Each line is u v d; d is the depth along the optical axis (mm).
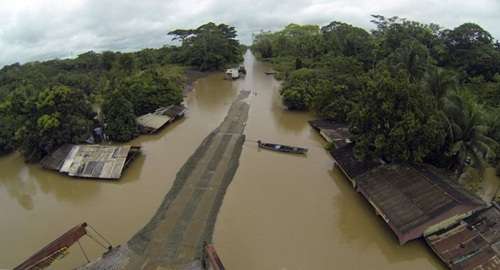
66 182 36312
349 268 23953
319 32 122812
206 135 48219
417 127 28484
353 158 34688
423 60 46656
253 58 133875
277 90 73312
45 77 74250
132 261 24391
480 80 60844
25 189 35875
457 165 31844
